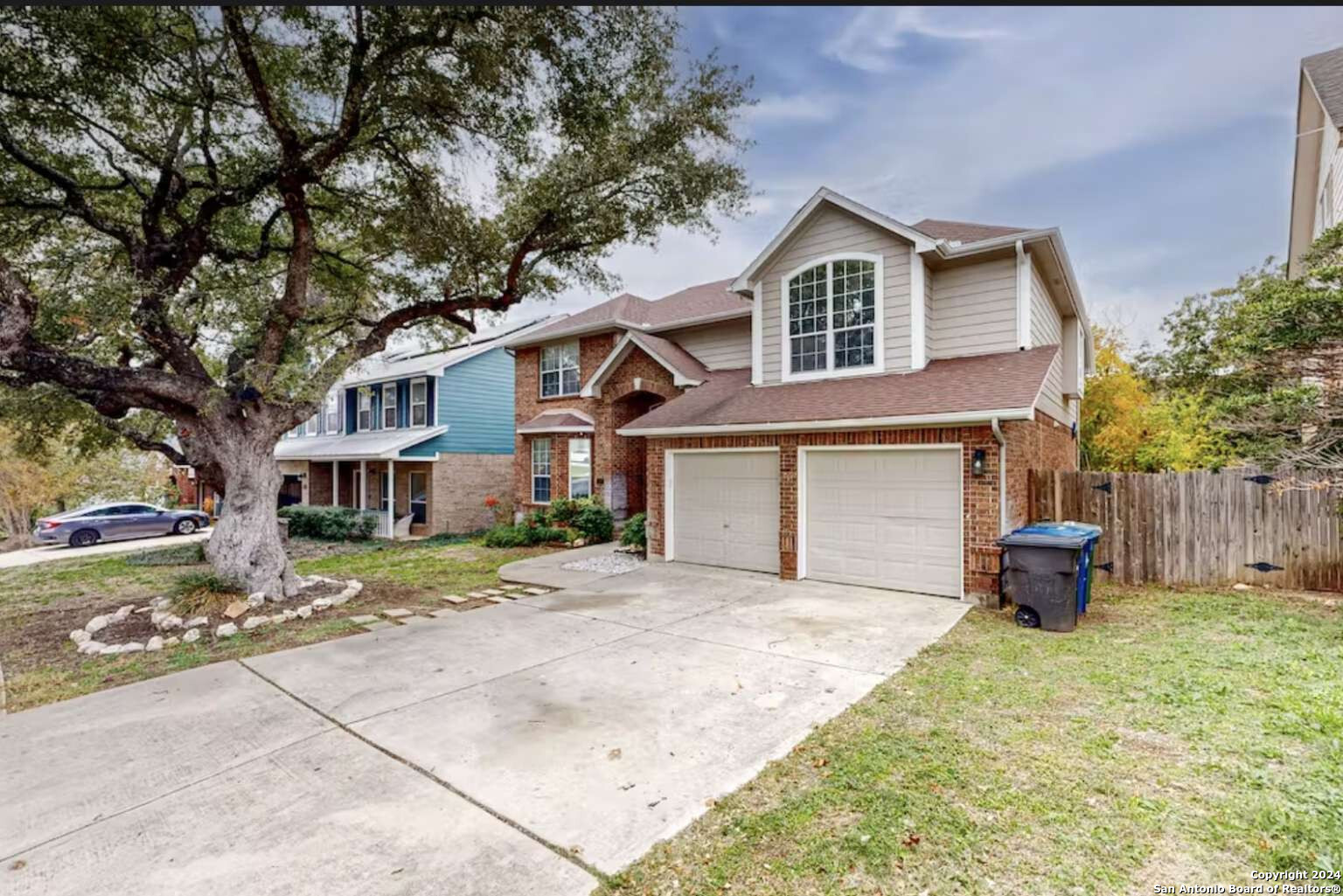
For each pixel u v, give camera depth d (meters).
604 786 3.70
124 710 5.07
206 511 28.42
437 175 9.52
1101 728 4.23
